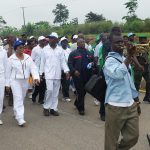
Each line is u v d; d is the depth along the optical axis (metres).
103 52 5.05
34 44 7.03
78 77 5.41
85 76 5.42
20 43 4.84
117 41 3.06
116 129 3.15
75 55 5.41
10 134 4.56
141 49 5.84
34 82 4.96
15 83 4.88
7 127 4.88
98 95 3.89
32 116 5.47
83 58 5.42
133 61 3.21
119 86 3.09
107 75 3.09
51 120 5.22
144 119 5.14
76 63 5.40
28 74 4.94
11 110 5.87
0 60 4.88
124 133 3.17
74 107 6.10
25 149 4.00
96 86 3.85
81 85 5.43
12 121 5.19
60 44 6.85
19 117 4.89
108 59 3.08
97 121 5.14
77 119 5.26
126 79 3.10
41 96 6.36
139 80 5.88
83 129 4.73
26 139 4.35
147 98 6.27
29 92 6.83
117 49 3.08
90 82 3.88
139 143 4.12
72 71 5.39
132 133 3.13
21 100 4.93
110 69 3.03
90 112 5.70
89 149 3.96
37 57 6.60
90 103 6.36
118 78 3.01
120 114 3.11
